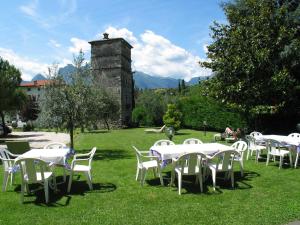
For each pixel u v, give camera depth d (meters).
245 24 14.57
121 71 38.09
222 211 5.79
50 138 25.97
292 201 6.29
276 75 13.20
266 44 13.88
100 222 5.38
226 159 7.34
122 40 37.91
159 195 6.89
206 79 15.80
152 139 21.28
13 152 10.83
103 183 8.08
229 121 23.09
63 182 8.05
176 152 7.54
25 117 46.34
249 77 14.21
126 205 6.26
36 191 7.35
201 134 24.38
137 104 39.62
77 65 13.21
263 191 7.08
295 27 14.91
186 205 6.18
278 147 9.76
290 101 15.41
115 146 17.12
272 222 5.23
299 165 9.96
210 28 15.25
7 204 6.44
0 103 23.67
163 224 5.24
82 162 11.34
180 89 67.12
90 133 27.84
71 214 5.80
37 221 5.48
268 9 14.16
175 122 26.03
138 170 8.34
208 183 7.84
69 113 12.87
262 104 14.38
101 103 13.55
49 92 12.77
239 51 14.30
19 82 28.34
